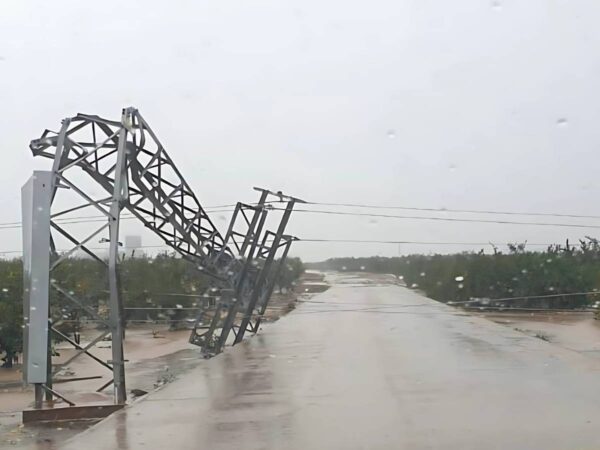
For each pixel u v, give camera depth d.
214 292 25.31
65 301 24.92
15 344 25.84
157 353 27.42
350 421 9.60
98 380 19.75
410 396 11.49
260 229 23.41
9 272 27.61
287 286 56.31
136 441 8.89
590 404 10.45
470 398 11.15
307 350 19.50
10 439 11.64
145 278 38.97
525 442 8.09
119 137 15.45
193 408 11.25
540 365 15.24
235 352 19.67
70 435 11.94
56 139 15.86
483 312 40.19
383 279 74.38
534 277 41.53
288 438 8.70
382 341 21.39
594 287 40.00
